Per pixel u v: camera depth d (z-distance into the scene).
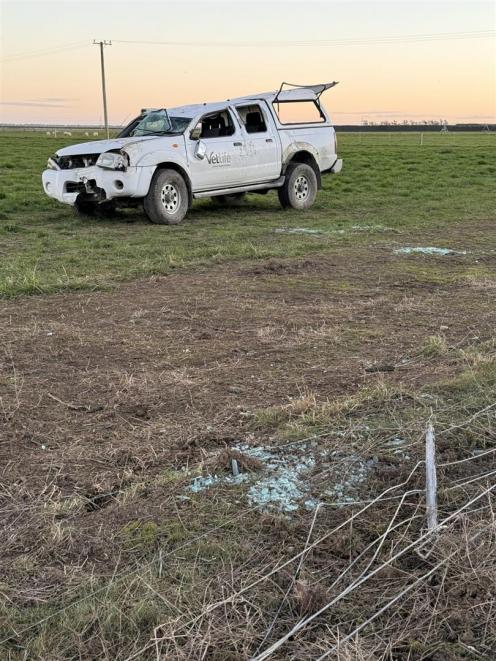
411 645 2.09
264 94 13.21
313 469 3.15
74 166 11.63
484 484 2.99
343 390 4.09
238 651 2.09
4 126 159.25
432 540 2.55
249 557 2.53
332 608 2.25
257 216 12.70
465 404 3.74
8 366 4.56
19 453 3.37
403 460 3.20
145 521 2.75
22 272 7.50
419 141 50.22
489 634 2.13
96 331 5.38
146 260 8.16
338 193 16.44
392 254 8.70
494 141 50.34
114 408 3.89
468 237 10.11
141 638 2.14
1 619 2.23
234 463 3.12
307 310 5.96
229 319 5.69
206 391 4.11
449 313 5.79
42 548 2.61
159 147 11.29
